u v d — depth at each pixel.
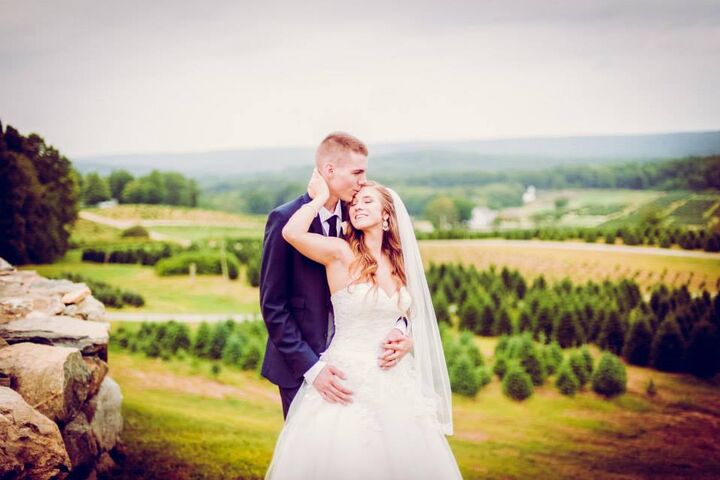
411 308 3.15
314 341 3.12
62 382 3.47
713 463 7.73
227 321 10.30
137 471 6.12
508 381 9.09
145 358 9.30
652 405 8.91
